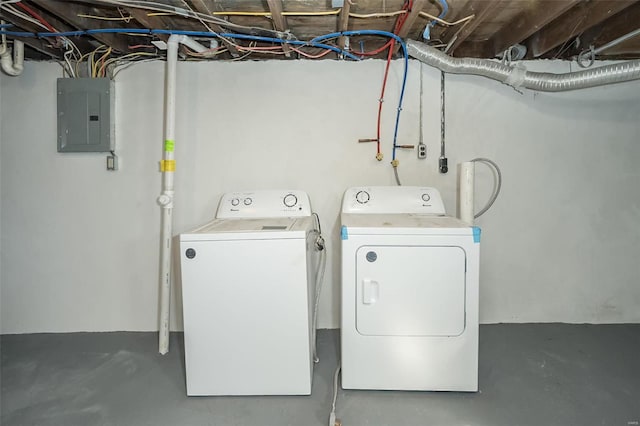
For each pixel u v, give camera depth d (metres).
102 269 2.45
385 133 2.40
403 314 1.71
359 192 2.23
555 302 2.46
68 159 2.40
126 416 1.62
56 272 2.45
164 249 2.17
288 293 1.68
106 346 2.26
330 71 2.38
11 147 2.39
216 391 1.74
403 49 2.18
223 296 1.69
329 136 2.40
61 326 2.47
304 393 1.74
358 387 1.76
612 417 1.57
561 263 2.46
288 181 2.42
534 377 1.86
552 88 2.21
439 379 1.73
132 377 1.92
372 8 1.85
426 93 2.39
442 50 2.31
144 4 1.67
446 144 2.41
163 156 2.40
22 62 2.22
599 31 2.12
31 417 1.61
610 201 2.44
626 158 2.43
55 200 2.42
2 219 2.42
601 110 2.41
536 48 2.25
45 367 2.02
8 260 2.43
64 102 2.31
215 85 2.39
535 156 2.42
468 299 1.69
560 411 1.61
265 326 1.70
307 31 2.14
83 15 1.86
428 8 1.86
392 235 1.69
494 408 1.64
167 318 2.17
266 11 1.88
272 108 2.40
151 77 2.38
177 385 1.85
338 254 2.43
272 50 2.21
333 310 2.47
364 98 2.38
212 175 2.42
